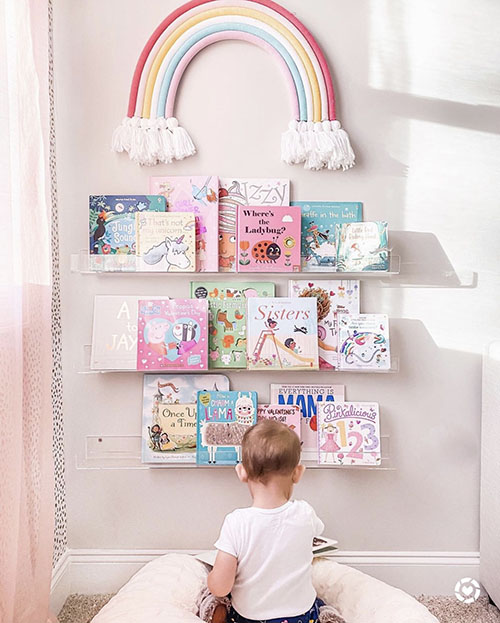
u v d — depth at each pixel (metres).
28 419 1.96
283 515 1.91
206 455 2.44
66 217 2.49
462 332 2.54
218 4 2.44
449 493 2.56
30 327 1.96
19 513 1.83
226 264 2.47
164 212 2.40
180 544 2.55
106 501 2.54
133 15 2.48
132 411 2.52
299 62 2.45
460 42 2.51
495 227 2.53
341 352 2.45
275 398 2.51
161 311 2.43
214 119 2.49
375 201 2.51
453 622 2.35
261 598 1.88
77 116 2.48
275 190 2.49
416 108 2.51
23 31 1.89
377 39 2.50
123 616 1.90
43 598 2.01
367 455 2.46
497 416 2.36
